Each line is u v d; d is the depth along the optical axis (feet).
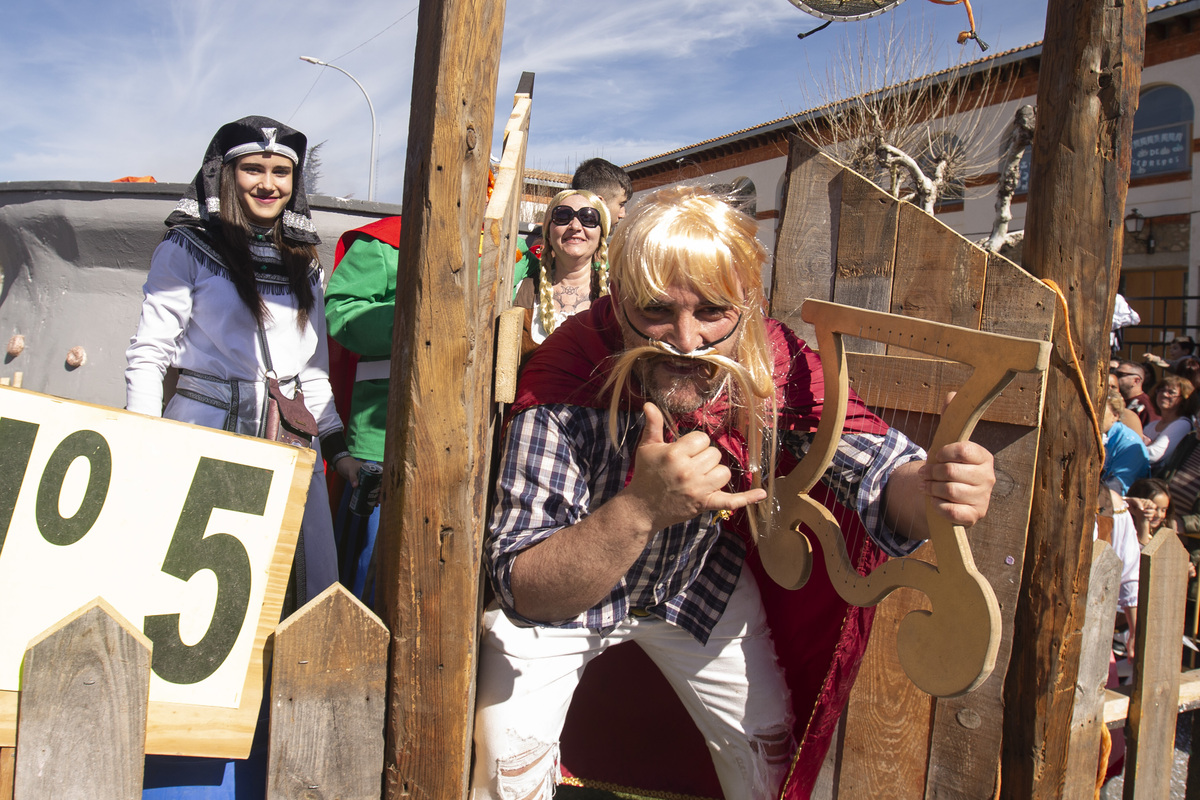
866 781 5.82
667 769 6.62
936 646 3.88
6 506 3.63
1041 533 5.87
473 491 3.72
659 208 3.97
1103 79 5.68
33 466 3.68
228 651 3.97
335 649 3.71
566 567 3.79
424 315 3.56
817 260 6.86
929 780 5.64
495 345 4.71
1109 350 5.85
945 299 6.12
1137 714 6.58
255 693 4.01
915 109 32.71
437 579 3.73
